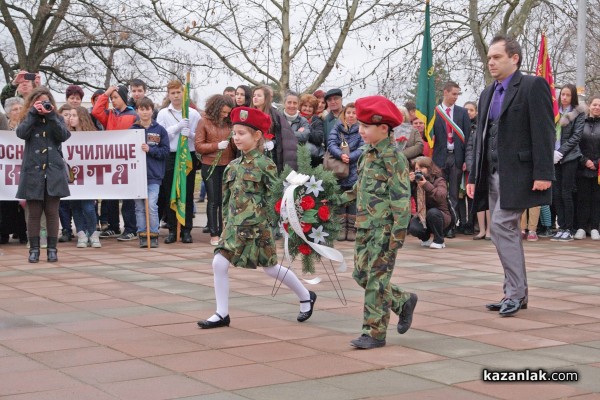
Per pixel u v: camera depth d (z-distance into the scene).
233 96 12.55
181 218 11.52
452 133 12.45
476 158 6.98
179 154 11.46
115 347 5.43
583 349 5.36
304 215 6.18
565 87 12.18
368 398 4.26
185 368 4.89
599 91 28.22
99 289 7.82
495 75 6.76
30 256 9.75
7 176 11.41
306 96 12.05
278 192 6.20
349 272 8.89
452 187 12.55
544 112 6.52
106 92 11.92
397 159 5.36
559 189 12.28
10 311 6.71
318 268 9.20
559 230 12.42
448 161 12.49
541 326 6.12
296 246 6.28
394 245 5.32
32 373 4.77
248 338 5.71
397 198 5.30
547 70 12.69
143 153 11.20
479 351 5.30
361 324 6.21
